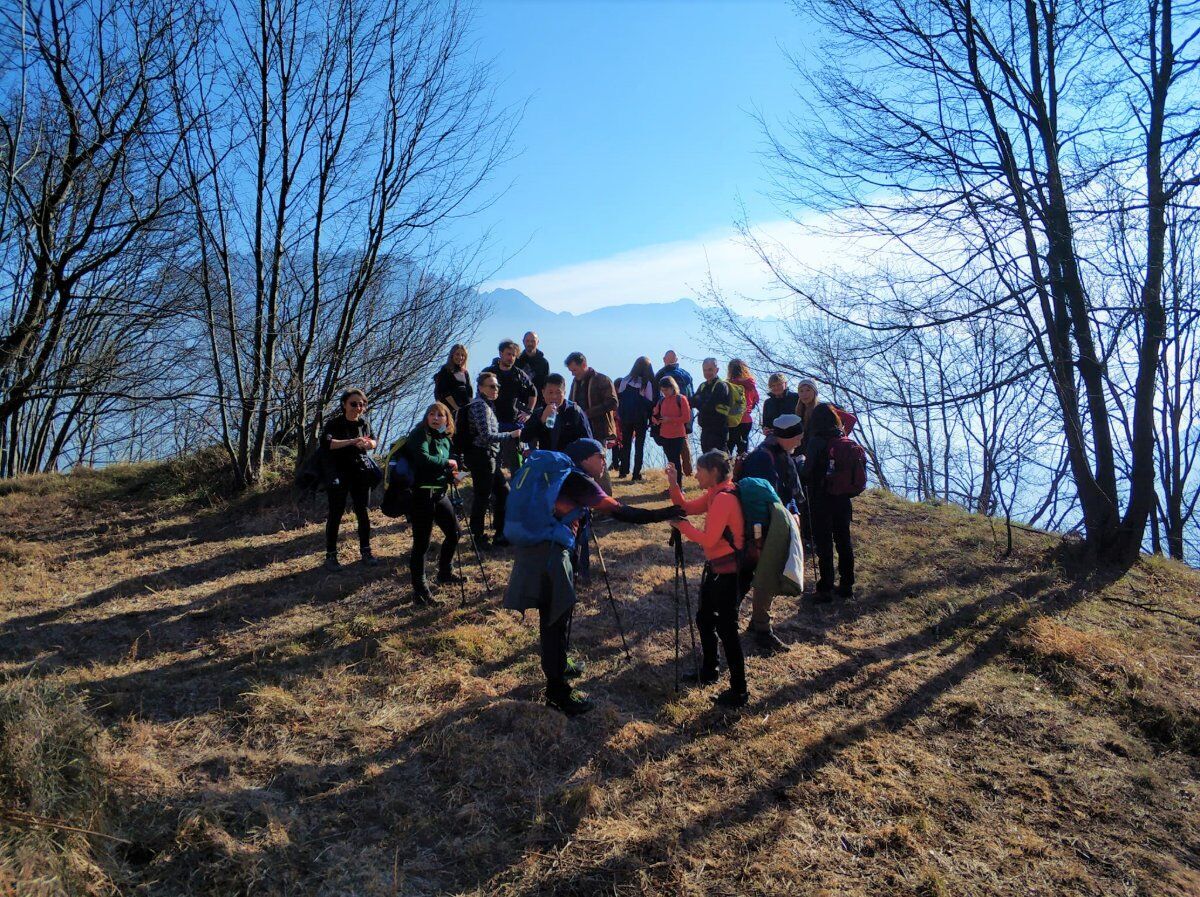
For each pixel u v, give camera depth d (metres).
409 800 3.77
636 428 11.27
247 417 9.82
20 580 6.76
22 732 3.46
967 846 3.76
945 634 6.32
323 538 8.06
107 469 11.54
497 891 3.25
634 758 4.25
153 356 11.26
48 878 2.80
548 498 4.48
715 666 5.18
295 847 3.39
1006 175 8.06
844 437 6.88
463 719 4.45
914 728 4.87
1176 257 10.98
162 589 6.58
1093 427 8.38
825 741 4.57
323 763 4.02
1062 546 8.38
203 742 4.14
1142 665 5.87
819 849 3.64
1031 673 5.74
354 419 7.08
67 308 9.45
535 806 3.77
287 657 5.20
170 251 10.54
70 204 9.70
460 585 6.62
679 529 4.83
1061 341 8.29
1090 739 4.88
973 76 8.28
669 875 3.40
